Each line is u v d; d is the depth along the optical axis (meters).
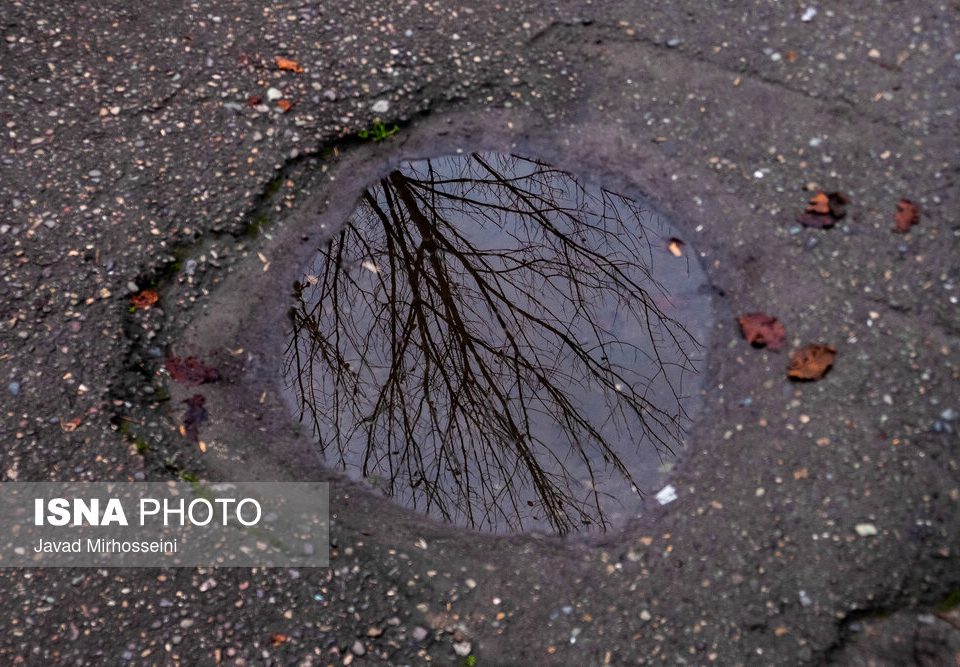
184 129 2.23
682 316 2.12
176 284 2.12
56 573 1.91
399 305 2.17
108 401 2.02
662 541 1.95
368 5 2.36
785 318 2.09
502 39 2.34
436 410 2.08
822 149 2.23
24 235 2.12
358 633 1.90
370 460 2.03
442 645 1.89
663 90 2.29
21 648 1.87
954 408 2.02
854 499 1.96
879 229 2.15
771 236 2.16
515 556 1.95
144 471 1.98
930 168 2.21
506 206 2.25
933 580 1.92
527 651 1.89
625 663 1.88
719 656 1.88
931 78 2.29
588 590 1.92
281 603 1.91
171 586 1.91
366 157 2.25
